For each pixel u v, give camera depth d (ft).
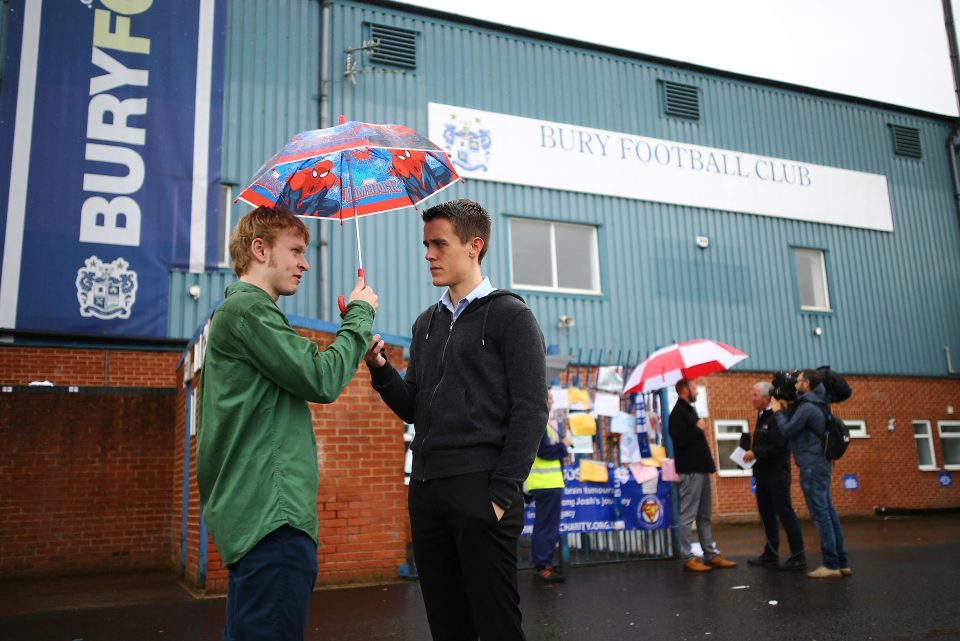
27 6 36.76
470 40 46.32
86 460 29.58
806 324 52.90
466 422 9.09
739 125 53.98
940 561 25.91
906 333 56.39
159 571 29.45
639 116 50.52
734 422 48.47
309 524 8.12
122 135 37.35
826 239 55.36
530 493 24.29
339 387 8.55
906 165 60.29
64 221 35.81
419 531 9.36
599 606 19.40
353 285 40.45
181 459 28.27
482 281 10.07
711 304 50.03
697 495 25.84
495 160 45.37
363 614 18.78
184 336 37.06
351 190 10.47
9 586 25.90
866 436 52.70
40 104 36.27
